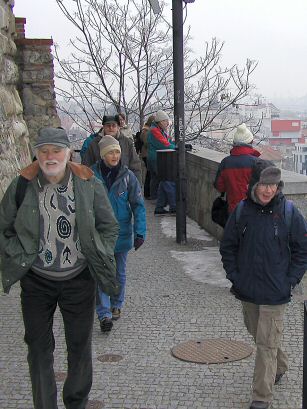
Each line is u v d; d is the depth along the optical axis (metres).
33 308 3.79
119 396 4.41
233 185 6.50
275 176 4.03
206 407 4.23
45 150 3.58
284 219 4.11
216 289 6.91
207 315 6.07
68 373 3.92
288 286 4.14
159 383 4.61
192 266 7.92
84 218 3.69
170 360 5.03
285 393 4.40
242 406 4.23
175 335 5.57
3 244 3.74
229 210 6.59
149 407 4.24
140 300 6.58
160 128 11.45
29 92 12.84
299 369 4.78
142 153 13.62
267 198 4.08
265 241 4.10
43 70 12.82
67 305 3.82
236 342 5.35
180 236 9.22
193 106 17.39
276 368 4.27
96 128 18.11
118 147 5.67
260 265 4.12
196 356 5.07
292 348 5.19
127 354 5.16
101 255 3.75
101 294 5.61
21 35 12.94
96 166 5.75
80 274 3.80
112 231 3.86
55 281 3.76
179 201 9.15
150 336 5.56
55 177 3.66
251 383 4.57
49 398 3.78
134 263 8.16
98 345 5.37
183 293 6.80
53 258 3.73
